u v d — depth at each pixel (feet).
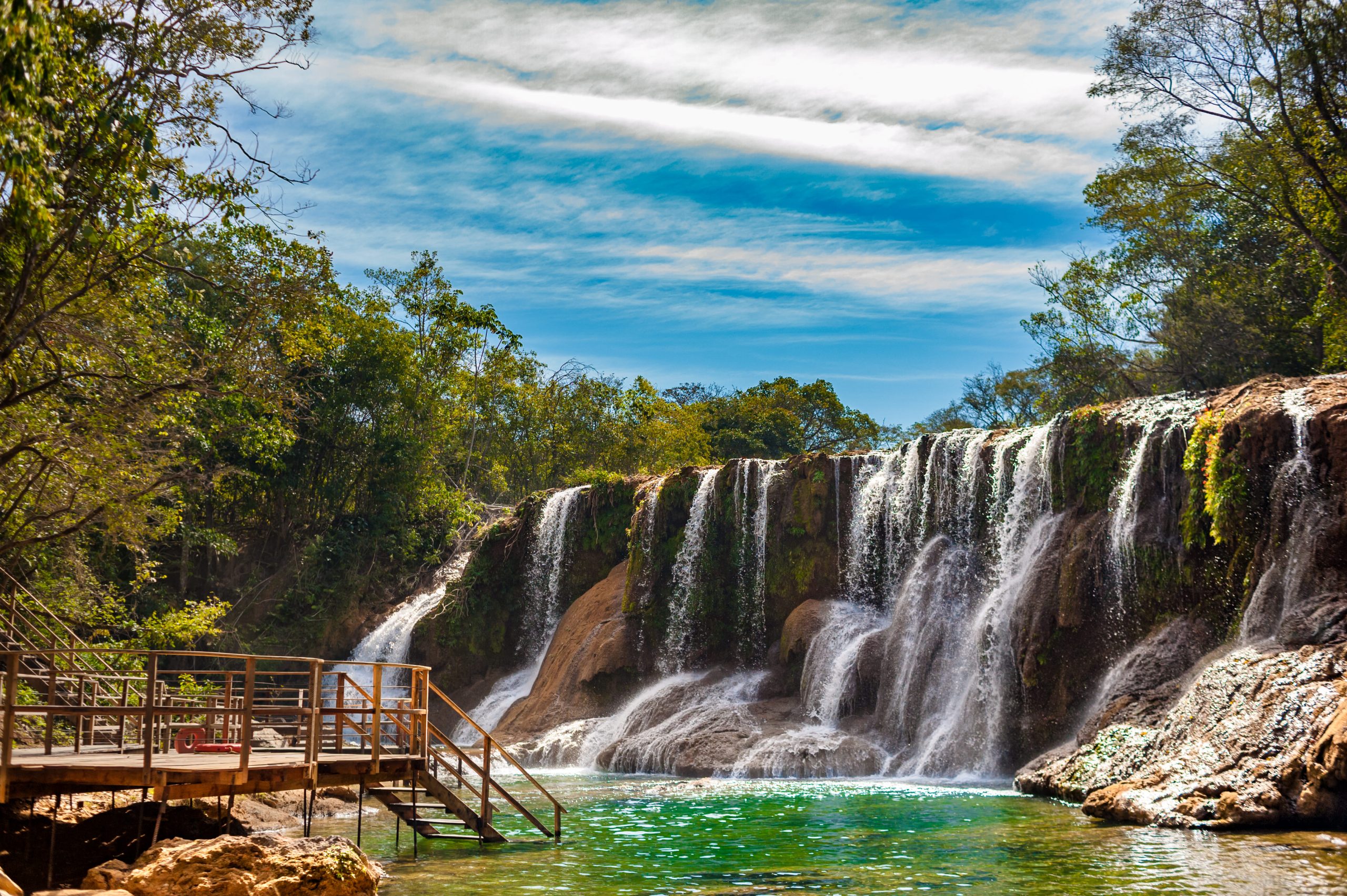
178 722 78.69
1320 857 43.01
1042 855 46.55
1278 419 72.95
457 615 149.59
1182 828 52.21
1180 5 107.14
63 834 47.55
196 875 34.76
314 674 43.68
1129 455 88.02
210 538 146.51
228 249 75.10
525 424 219.20
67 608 85.56
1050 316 145.07
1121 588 84.12
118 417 67.67
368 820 63.62
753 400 277.85
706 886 41.27
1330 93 100.48
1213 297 121.90
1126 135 120.37
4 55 36.86
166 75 60.18
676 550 128.26
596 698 123.85
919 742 93.86
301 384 156.15
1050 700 85.35
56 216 55.52
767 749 93.66
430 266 193.57
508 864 46.85
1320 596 64.75
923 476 110.32
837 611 112.37
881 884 41.14
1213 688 62.28
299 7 63.62
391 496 171.94
